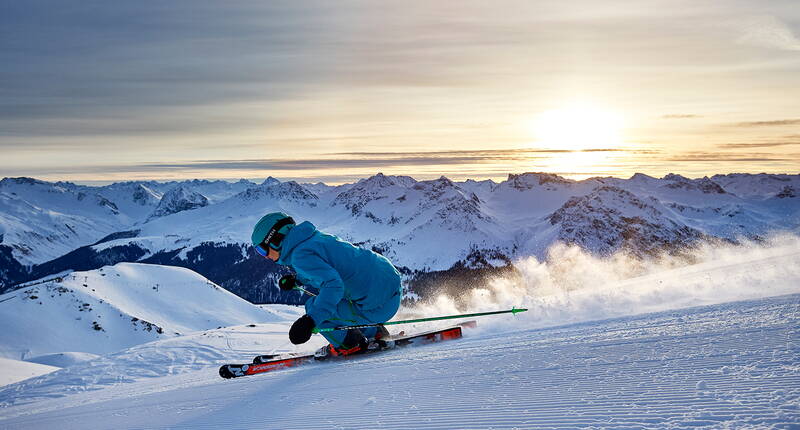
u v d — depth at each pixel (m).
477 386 3.94
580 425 2.73
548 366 4.16
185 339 21.16
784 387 2.73
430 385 4.25
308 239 6.07
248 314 160.62
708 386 2.97
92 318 130.75
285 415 4.16
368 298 6.42
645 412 2.74
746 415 2.46
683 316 5.73
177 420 4.79
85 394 11.45
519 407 3.23
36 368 44.31
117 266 169.38
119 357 18.11
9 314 125.19
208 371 10.63
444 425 3.18
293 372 6.37
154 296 157.25
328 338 6.73
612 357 4.08
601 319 6.75
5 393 14.94
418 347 6.89
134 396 7.76
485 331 7.53
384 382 4.71
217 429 4.16
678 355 3.78
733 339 3.97
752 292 7.04
